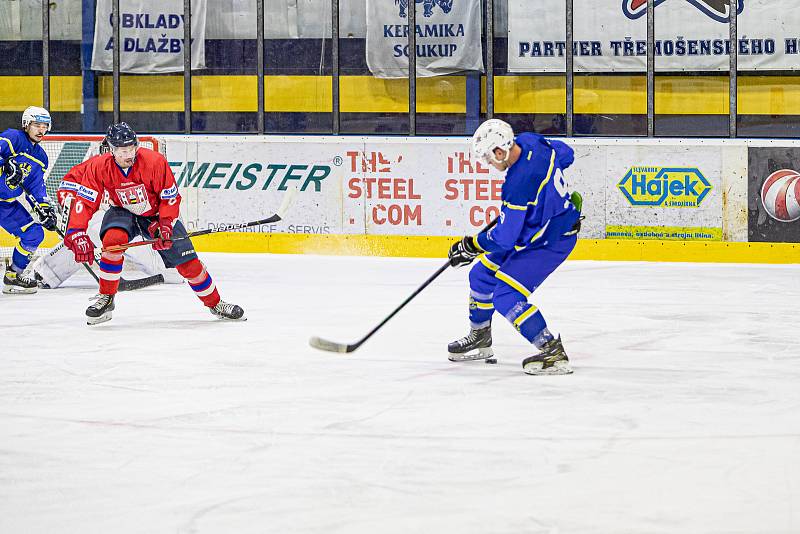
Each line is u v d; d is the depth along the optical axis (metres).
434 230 25.72
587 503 8.47
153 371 13.60
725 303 18.95
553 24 27.52
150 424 10.98
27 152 20.53
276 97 29.59
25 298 20.30
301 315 18.05
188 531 7.95
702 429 10.67
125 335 16.22
